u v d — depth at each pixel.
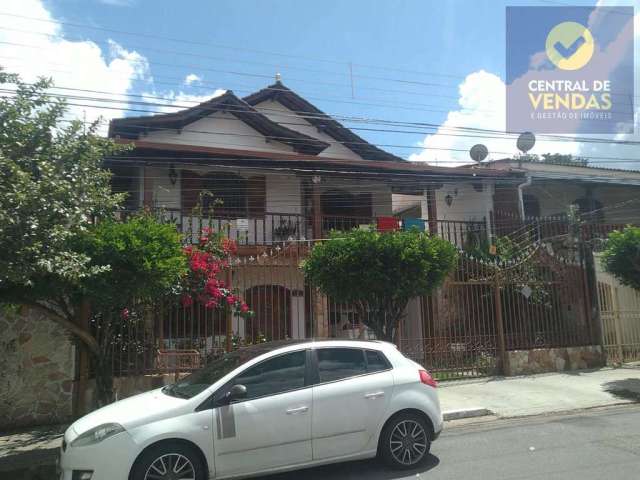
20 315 8.52
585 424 7.73
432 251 8.46
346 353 5.85
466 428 7.81
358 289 8.47
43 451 7.09
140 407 5.18
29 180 5.64
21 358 8.47
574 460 5.90
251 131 16.48
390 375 5.88
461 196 18.53
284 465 5.24
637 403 9.34
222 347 9.76
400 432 5.77
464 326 11.91
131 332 9.18
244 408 5.16
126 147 7.40
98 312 7.51
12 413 8.32
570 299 12.88
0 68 6.48
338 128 18.08
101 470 4.72
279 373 5.48
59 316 6.87
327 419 5.43
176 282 8.48
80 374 8.72
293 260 11.40
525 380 11.21
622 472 5.44
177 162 13.52
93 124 7.02
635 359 13.23
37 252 5.49
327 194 17.02
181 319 9.88
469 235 15.90
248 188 15.55
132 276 6.44
